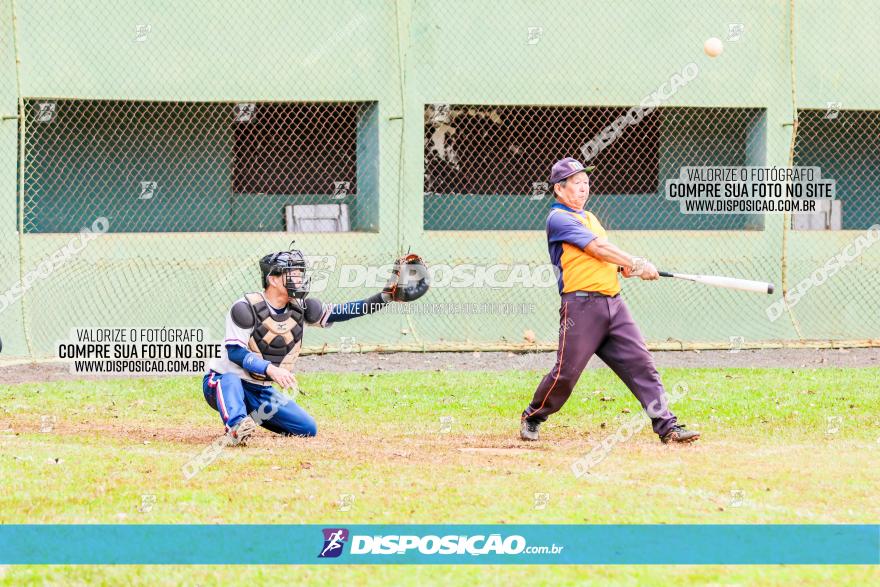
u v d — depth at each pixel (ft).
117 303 144.56
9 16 140.46
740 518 59.52
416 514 60.39
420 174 148.77
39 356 138.10
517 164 165.89
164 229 157.28
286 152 158.30
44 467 72.28
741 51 153.17
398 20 147.23
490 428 91.50
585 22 150.71
